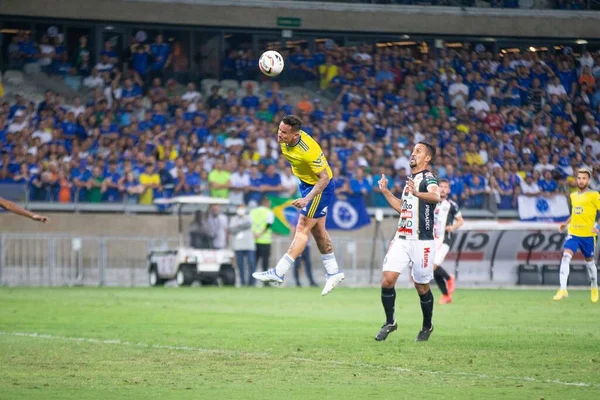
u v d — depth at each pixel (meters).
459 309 54.81
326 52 115.56
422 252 35.31
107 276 85.69
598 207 60.66
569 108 119.44
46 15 106.31
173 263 83.31
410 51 118.25
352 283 90.44
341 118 108.44
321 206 37.31
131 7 108.94
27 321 45.31
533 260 88.94
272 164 95.69
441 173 102.81
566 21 121.38
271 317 48.34
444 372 28.16
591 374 27.75
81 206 91.31
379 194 97.88
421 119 111.19
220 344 35.38
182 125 101.25
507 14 119.94
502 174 103.56
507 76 119.44
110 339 37.31
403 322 45.34
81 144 95.81
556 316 49.38
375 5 116.31
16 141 93.94
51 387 25.34
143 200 93.12
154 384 25.84
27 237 83.69
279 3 113.31
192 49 112.75
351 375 27.45
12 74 105.06
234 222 84.94
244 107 104.94
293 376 27.31
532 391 24.52
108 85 104.06
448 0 119.12
